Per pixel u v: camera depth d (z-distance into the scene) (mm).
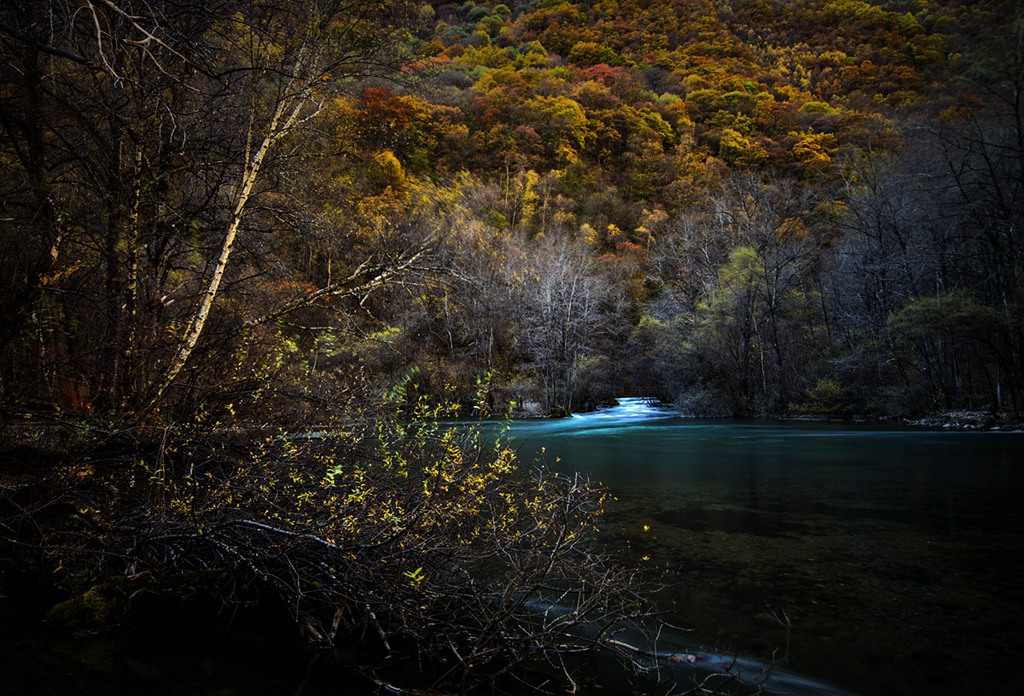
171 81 6316
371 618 3678
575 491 4516
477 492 4258
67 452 5039
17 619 3916
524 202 53062
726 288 35875
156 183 6953
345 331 6707
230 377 6102
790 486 10297
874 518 7766
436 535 4078
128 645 3609
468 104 64000
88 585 4223
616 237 59219
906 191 31078
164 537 4012
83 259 6980
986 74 26672
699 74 91438
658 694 3264
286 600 3877
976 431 21344
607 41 103250
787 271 36344
